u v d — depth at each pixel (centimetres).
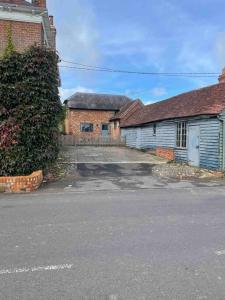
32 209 839
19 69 1238
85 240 588
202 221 716
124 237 605
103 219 735
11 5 1742
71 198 995
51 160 1369
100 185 1257
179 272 453
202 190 1161
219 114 1681
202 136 1848
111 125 4550
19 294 394
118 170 1717
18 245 563
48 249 543
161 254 520
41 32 1834
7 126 1208
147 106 3550
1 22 1758
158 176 1528
